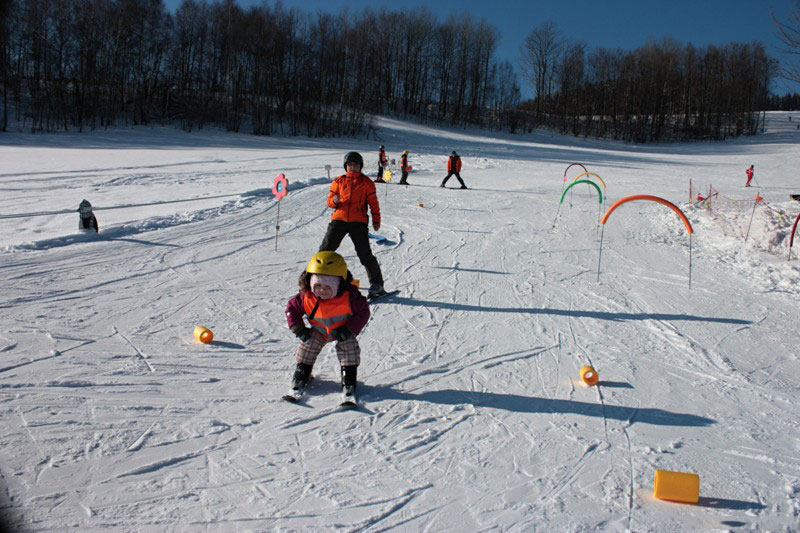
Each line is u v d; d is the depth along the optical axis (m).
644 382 4.47
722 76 83.25
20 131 39.38
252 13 60.25
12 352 4.36
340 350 3.99
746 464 3.33
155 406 3.73
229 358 4.59
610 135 78.06
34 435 3.27
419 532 2.65
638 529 2.72
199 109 51.66
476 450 3.39
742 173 31.86
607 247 9.71
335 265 3.78
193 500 2.80
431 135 58.75
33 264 6.79
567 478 3.13
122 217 10.23
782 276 7.80
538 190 18.39
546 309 6.31
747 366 4.84
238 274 7.02
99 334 4.87
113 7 51.25
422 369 4.59
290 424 3.62
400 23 79.62
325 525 2.67
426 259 8.46
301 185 15.70
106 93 51.41
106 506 2.71
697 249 9.66
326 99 59.28
